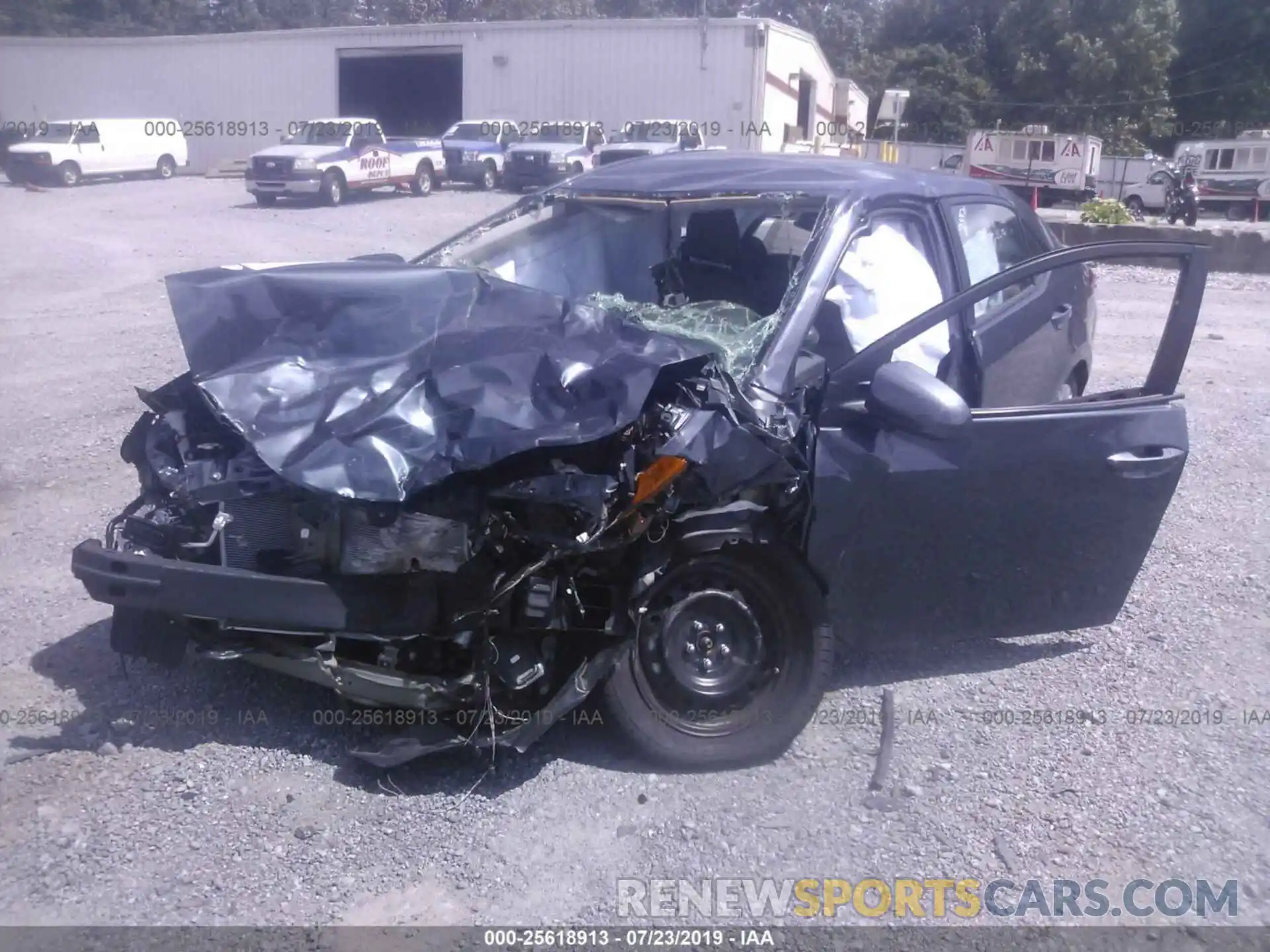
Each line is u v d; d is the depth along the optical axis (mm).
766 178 4883
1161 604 5316
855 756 4004
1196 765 3998
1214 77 52906
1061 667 4699
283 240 18875
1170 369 4383
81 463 6988
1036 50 52812
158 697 4211
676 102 29797
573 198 5121
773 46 29438
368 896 3254
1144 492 4301
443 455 3412
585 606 3623
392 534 3426
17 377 9266
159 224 21375
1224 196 36031
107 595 3447
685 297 4660
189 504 3602
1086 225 18938
